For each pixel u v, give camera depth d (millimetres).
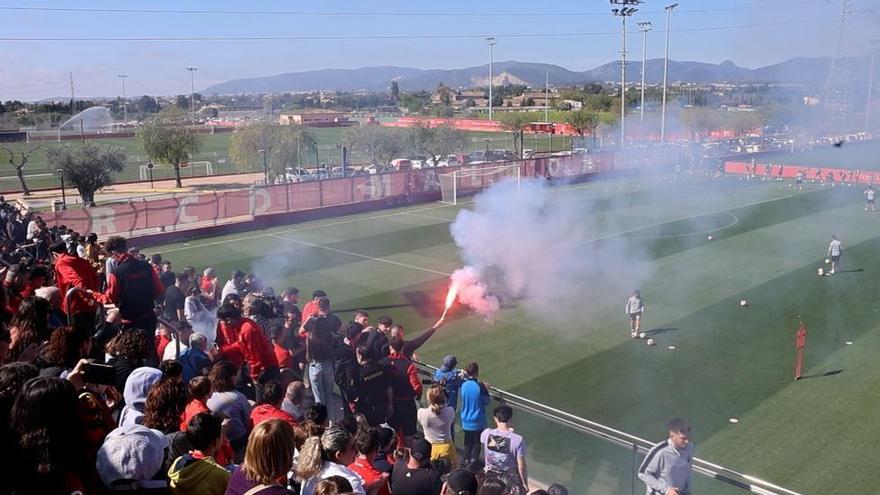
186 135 62188
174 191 58594
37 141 100750
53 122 144250
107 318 9148
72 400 4582
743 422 15523
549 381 18094
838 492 12609
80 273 10609
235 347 9930
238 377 9969
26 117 146125
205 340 9641
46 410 4414
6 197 55938
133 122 155000
